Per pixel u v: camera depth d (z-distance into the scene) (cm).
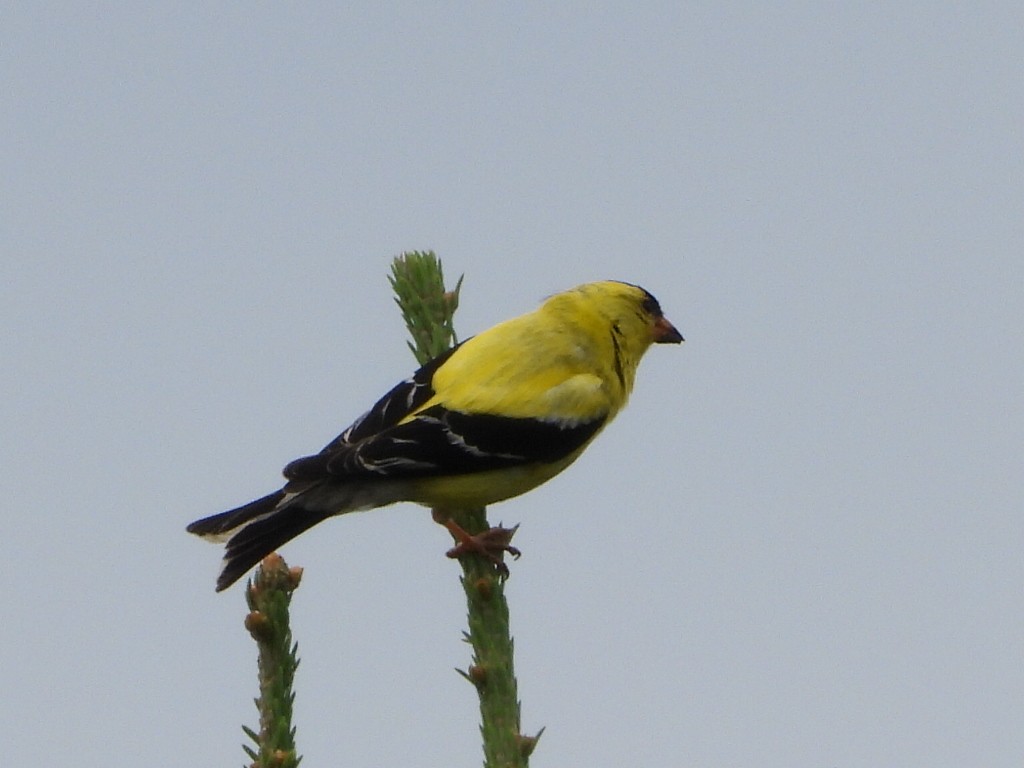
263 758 593
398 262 1028
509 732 657
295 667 618
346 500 978
